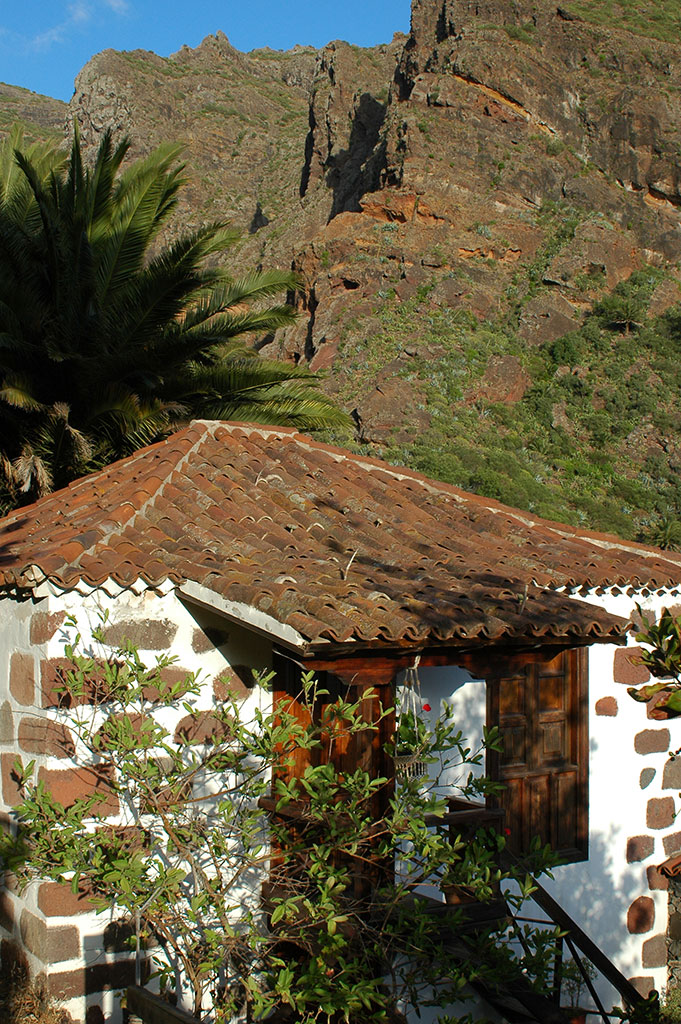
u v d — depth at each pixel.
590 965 8.30
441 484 10.19
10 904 6.74
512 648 6.77
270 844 6.33
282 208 103.81
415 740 5.55
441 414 54.34
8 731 6.80
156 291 13.46
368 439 52.31
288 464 9.40
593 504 49.84
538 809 8.39
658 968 8.79
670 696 4.03
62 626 6.28
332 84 93.12
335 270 65.69
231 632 6.90
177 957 6.12
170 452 8.86
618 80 74.44
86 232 13.34
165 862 6.20
